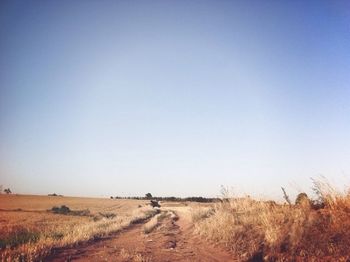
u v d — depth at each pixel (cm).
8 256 1127
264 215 1266
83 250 1381
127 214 5256
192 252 1312
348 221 945
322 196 1094
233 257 1149
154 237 1833
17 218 4400
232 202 1802
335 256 863
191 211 2509
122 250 1338
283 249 1023
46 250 1267
